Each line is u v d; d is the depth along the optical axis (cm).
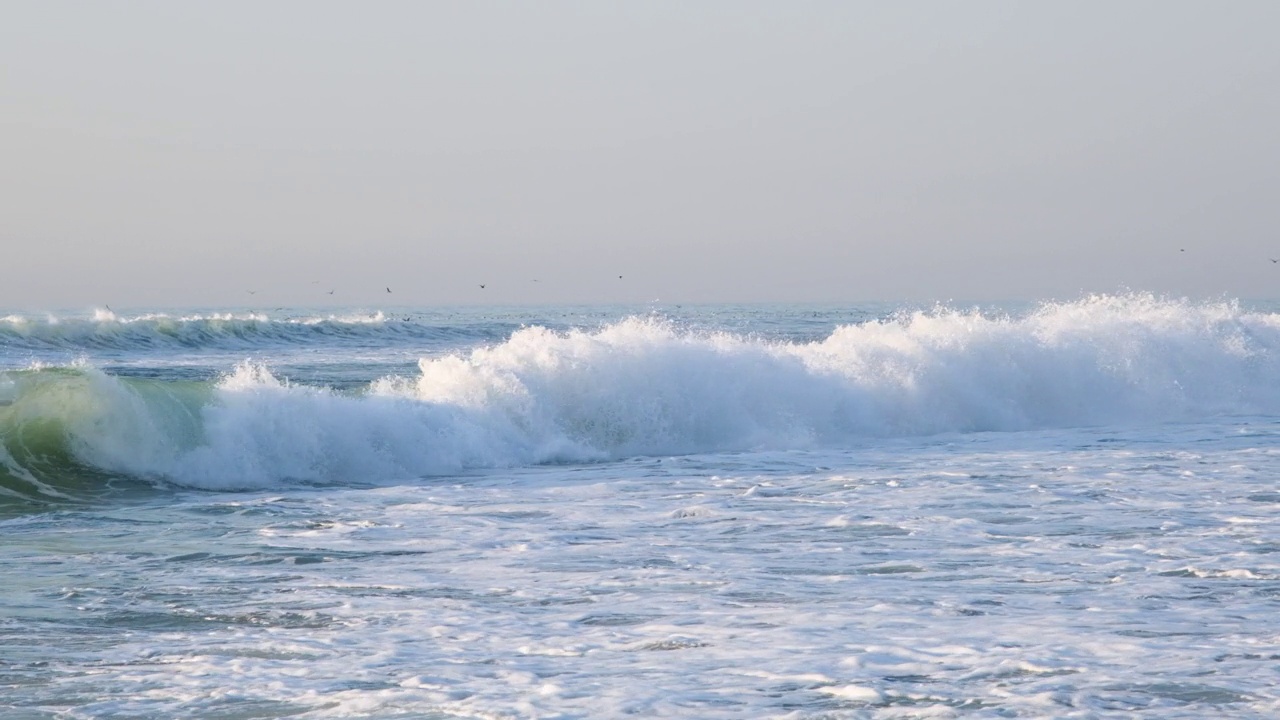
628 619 2723
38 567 3381
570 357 6700
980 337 8125
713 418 6788
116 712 2069
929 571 3250
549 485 5147
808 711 2044
